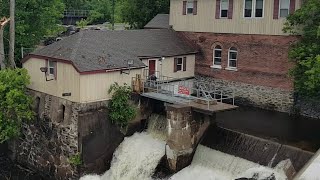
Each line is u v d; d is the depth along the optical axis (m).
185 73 35.81
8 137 28.62
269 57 31.58
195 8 36.12
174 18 37.91
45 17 40.91
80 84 25.94
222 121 28.44
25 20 38.78
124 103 27.67
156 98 27.69
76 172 26.94
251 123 28.00
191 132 25.69
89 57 27.28
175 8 37.69
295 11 27.69
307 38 27.14
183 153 25.53
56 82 27.67
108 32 32.91
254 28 32.19
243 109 32.03
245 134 24.98
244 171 23.16
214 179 23.84
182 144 25.41
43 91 28.94
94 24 80.94
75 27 65.12
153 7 50.81
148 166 26.30
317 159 19.08
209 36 35.44
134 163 26.83
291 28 28.00
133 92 28.52
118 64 27.81
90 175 27.25
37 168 30.12
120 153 27.81
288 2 29.97
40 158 29.73
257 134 25.44
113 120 27.59
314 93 26.08
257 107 32.75
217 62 35.44
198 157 25.80
